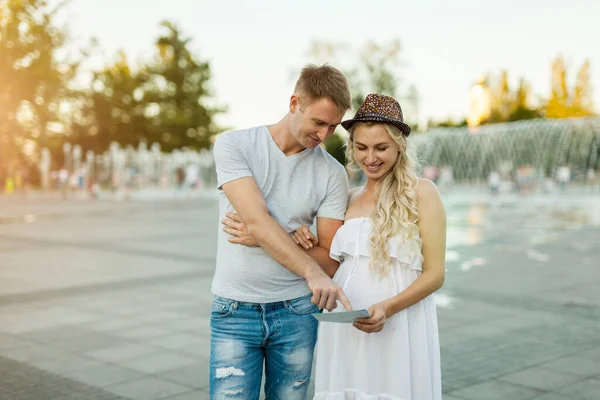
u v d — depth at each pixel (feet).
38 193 110.11
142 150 165.68
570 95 191.11
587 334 17.28
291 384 8.10
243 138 7.87
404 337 7.65
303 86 7.32
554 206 71.82
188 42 170.91
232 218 7.75
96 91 159.02
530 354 15.51
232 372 7.85
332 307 7.27
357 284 7.82
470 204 75.97
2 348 16.01
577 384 13.44
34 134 80.89
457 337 17.02
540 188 104.06
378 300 7.68
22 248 35.27
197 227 47.93
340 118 7.38
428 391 7.73
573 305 20.76
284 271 7.82
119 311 20.06
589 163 107.86
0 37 66.95
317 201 8.08
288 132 7.83
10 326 18.19
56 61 72.49
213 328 8.02
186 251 34.01
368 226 7.81
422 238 7.64
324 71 7.33
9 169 114.52
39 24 69.41
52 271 27.53
